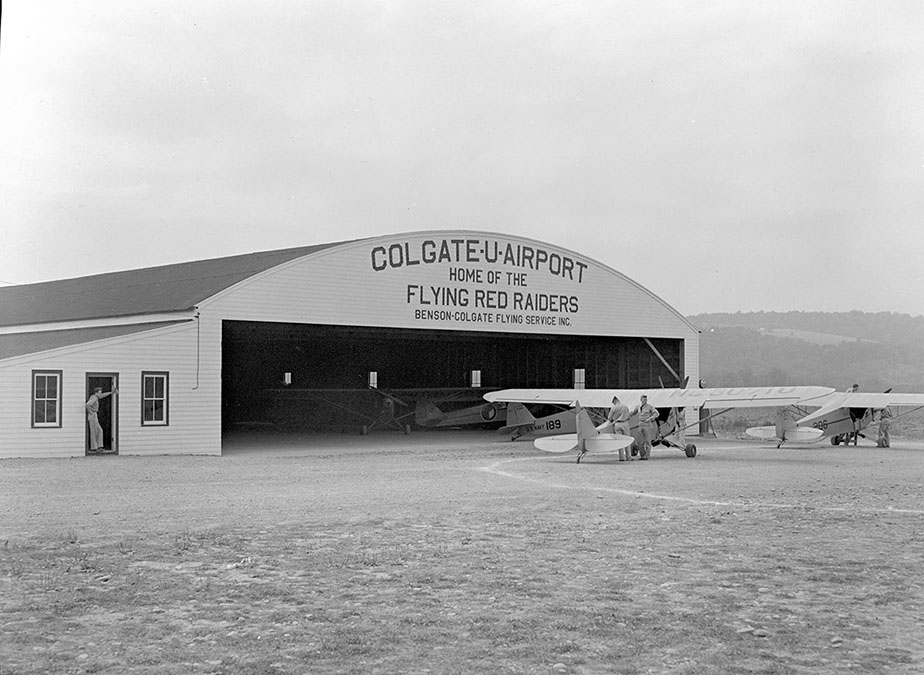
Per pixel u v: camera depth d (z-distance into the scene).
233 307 31.03
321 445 37.03
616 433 28.11
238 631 8.39
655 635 8.40
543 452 32.78
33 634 8.20
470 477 22.56
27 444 26.64
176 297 33.25
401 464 26.97
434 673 7.34
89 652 7.74
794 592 10.07
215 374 30.47
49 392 27.03
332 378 51.56
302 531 13.49
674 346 45.25
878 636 8.48
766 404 29.06
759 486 20.70
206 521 14.38
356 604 9.37
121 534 13.02
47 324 37.53
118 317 33.41
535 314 39.59
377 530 13.71
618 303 42.47
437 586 10.16
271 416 52.06
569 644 8.11
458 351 52.44
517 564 11.35
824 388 29.17
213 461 27.52
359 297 34.28
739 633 8.50
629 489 19.88
